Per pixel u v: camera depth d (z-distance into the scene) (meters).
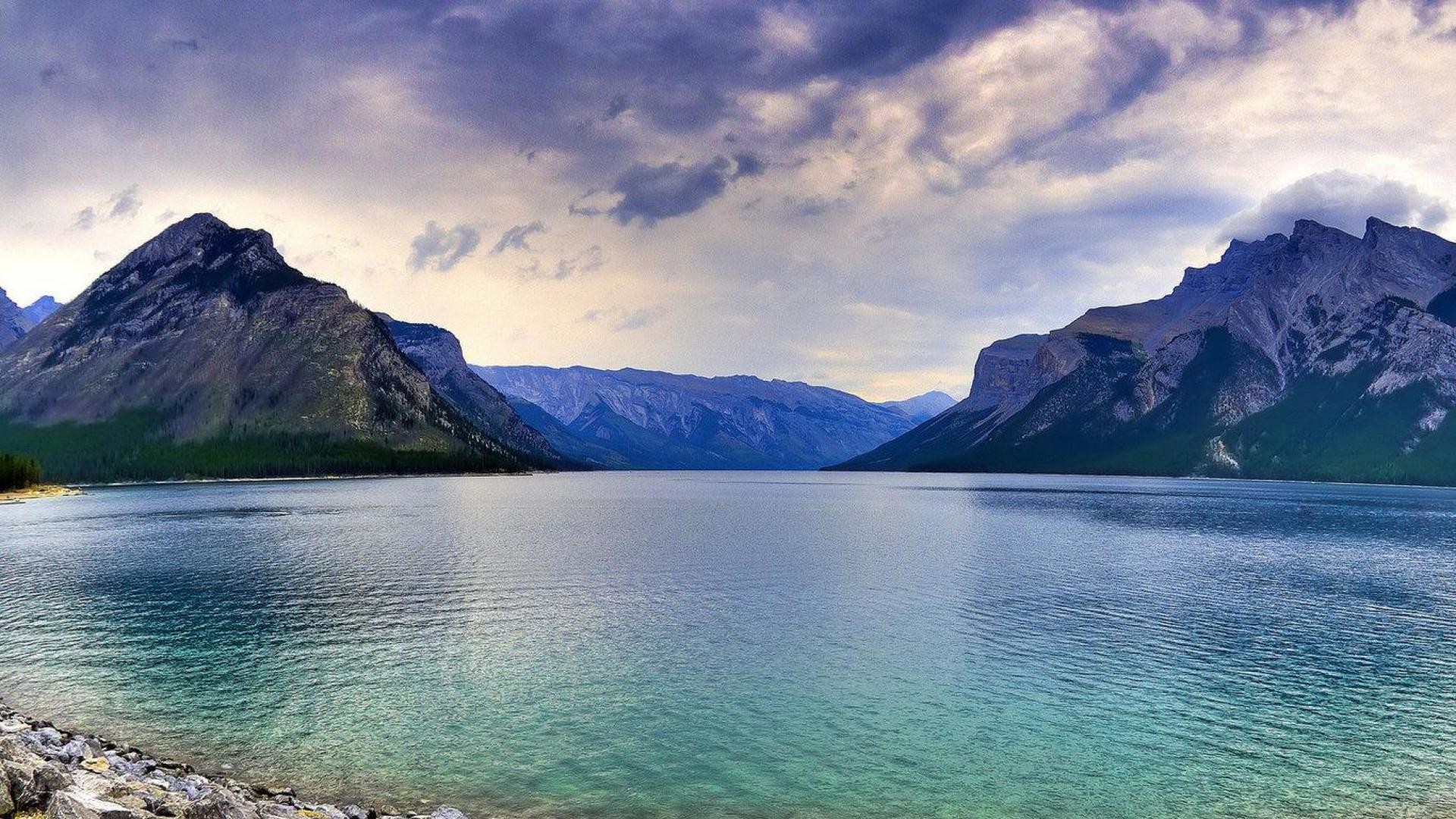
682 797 34.16
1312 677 50.41
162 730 40.81
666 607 70.56
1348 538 134.00
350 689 47.19
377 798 33.66
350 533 133.88
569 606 70.75
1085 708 44.72
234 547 113.25
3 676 49.38
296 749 38.50
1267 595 78.12
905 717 43.22
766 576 87.69
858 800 34.03
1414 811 33.44
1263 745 39.81
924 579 86.06
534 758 37.72
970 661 53.25
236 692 46.47
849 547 117.50
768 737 40.44
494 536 130.25
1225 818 32.81
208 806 26.64
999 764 37.62
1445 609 71.50
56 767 27.42
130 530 138.38
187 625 62.91
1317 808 33.62
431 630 61.34
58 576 86.50
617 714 43.38
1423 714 44.16
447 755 37.94
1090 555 108.31
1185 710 44.56
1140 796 34.56
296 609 69.06
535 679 49.22
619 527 149.75
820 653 55.16
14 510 191.50
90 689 46.97
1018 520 172.88
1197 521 171.50
